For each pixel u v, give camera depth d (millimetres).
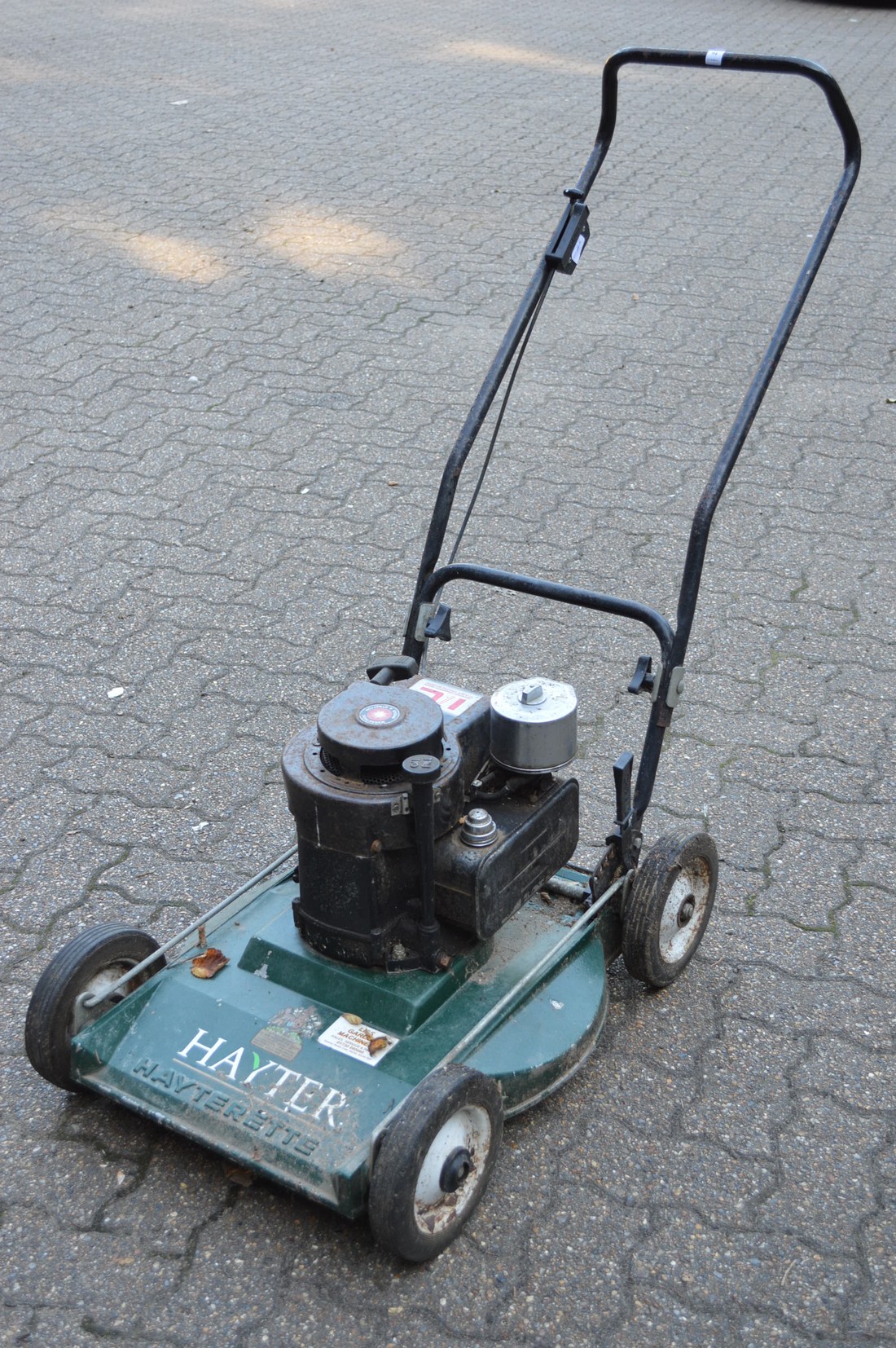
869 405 4137
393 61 8555
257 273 5176
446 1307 1816
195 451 3918
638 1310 1814
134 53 8836
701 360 4430
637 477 3754
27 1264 1869
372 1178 1742
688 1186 1962
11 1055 2160
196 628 3150
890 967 2299
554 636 3115
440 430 4027
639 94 7727
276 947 1997
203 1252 1881
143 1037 1947
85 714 2889
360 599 3246
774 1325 1799
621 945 2211
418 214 5777
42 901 2428
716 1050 2160
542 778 2055
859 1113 2062
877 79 7895
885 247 5359
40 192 6094
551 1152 2006
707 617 3170
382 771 1862
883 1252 1883
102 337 4660
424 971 1955
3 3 10398
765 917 2396
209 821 2611
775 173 6281
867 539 3455
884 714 2869
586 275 5109
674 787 2678
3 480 3760
